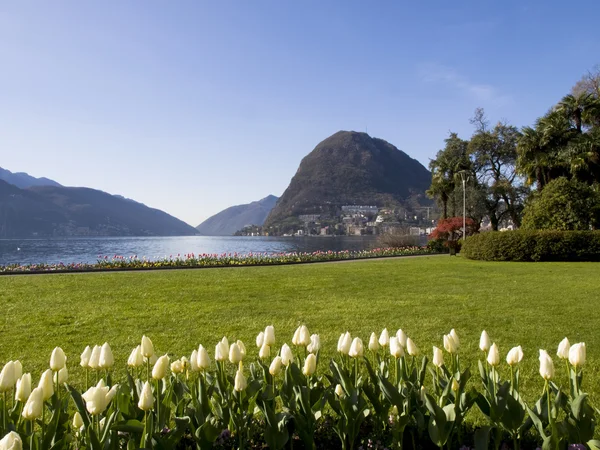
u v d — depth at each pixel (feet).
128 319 25.85
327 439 8.60
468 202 128.77
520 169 110.11
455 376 9.05
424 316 26.17
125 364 17.03
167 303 31.53
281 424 7.68
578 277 48.52
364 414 8.38
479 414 11.78
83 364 8.57
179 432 7.09
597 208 83.92
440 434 7.38
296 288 39.75
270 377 8.97
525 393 13.79
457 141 139.03
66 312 28.12
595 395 13.61
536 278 47.65
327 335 21.67
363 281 45.29
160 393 8.17
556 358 17.75
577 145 95.96
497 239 78.59
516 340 20.58
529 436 8.54
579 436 7.19
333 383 9.24
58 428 7.11
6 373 6.80
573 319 25.05
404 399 8.36
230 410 7.98
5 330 23.09
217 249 239.71
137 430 6.89
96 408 6.50
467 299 32.65
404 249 107.34
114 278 49.11
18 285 42.42
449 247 103.14
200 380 8.03
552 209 85.76
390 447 8.16
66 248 252.01
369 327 23.36
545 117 107.34
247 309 28.96
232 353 8.16
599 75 112.68
